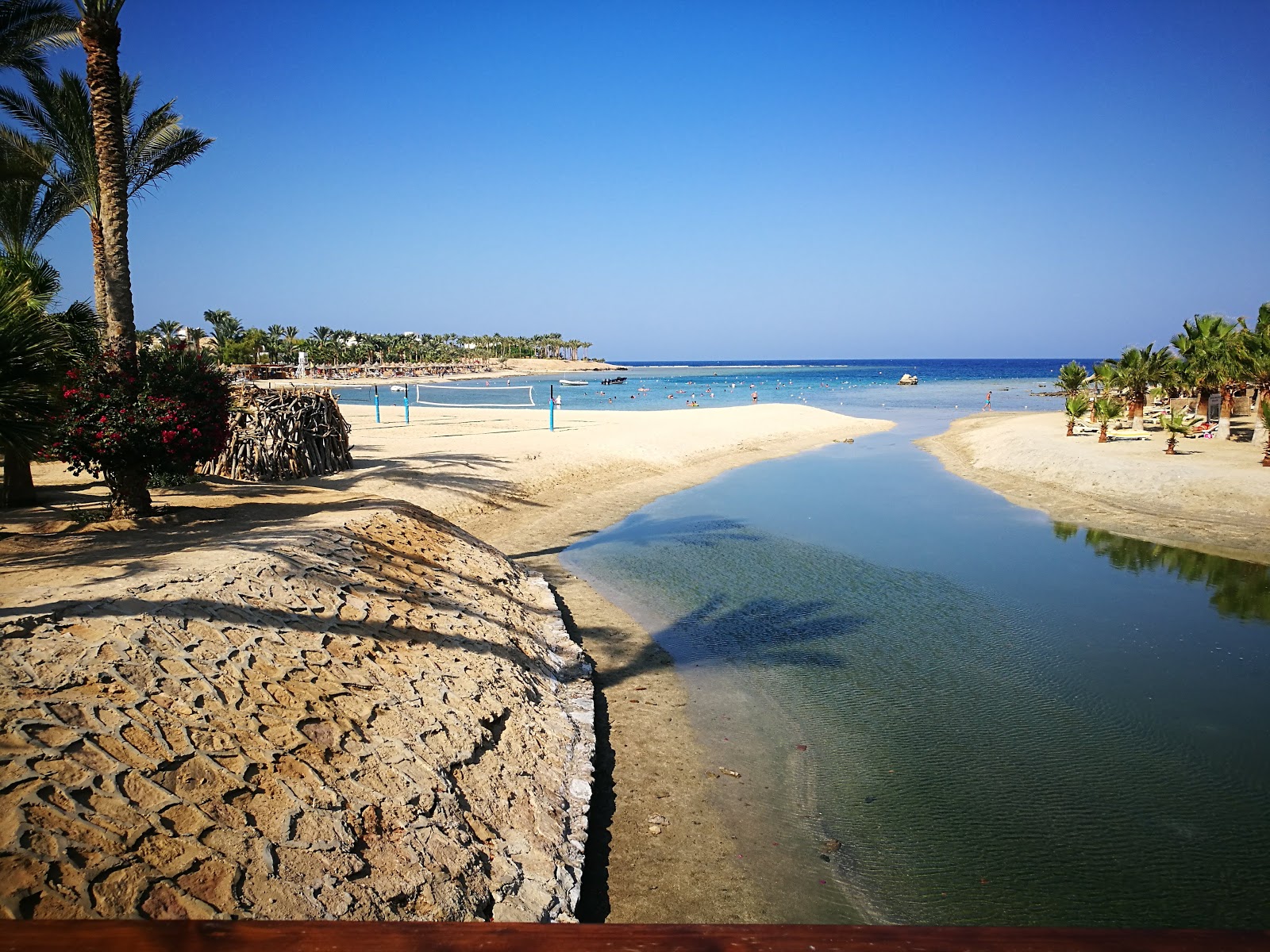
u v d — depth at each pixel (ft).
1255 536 54.54
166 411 35.35
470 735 21.90
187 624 20.71
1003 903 18.75
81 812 13.62
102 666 17.58
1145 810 22.58
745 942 3.47
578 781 22.84
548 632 34.22
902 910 18.51
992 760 25.38
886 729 27.37
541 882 18.10
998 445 100.53
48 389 32.58
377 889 15.39
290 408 58.13
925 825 21.88
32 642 17.99
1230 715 28.53
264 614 23.04
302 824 15.88
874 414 174.60
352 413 130.62
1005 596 42.39
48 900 11.89
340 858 15.55
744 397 243.81
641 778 24.07
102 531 33.83
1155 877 19.69
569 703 27.86
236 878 13.96
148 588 22.52
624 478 79.15
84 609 20.18
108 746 15.38
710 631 36.81
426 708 22.13
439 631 27.58
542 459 78.02
